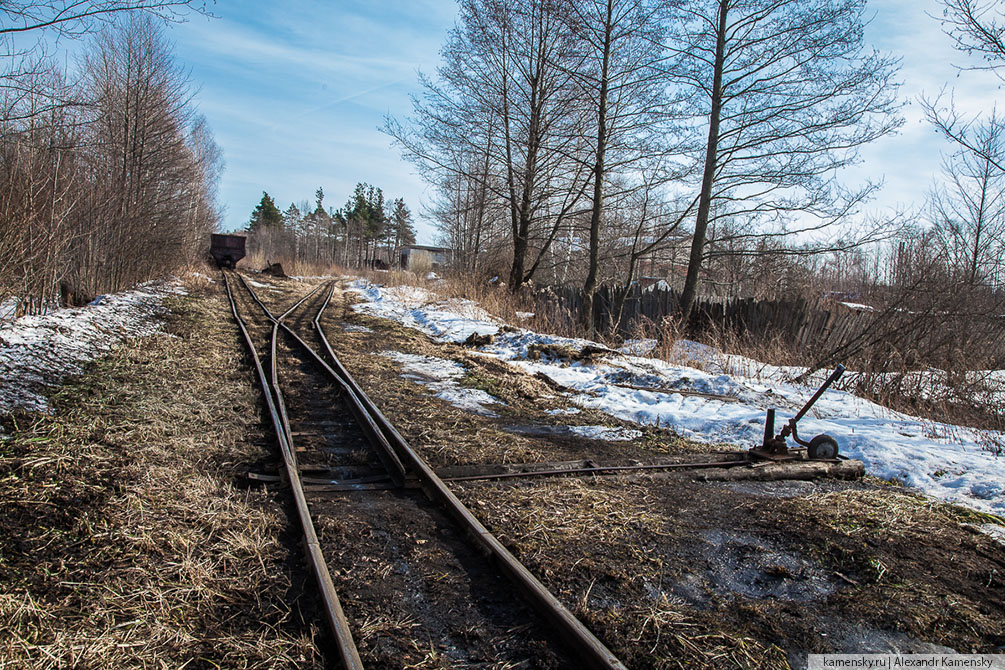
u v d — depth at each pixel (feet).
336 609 10.36
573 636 9.89
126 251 53.62
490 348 47.06
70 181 34.58
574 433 24.58
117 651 9.23
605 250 76.48
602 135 60.44
